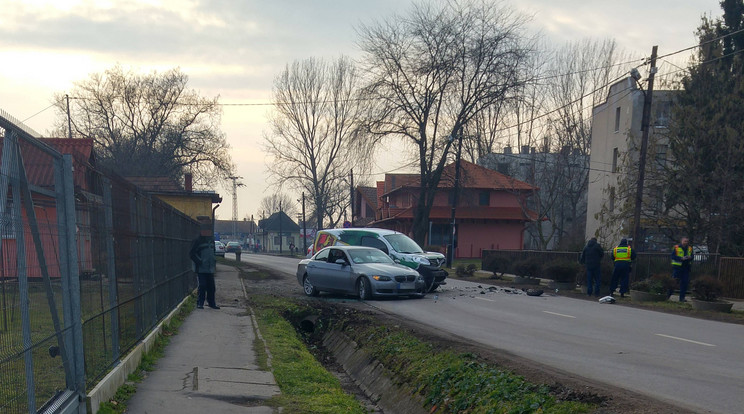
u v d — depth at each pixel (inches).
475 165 2110.0
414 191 2301.9
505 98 1567.4
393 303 702.5
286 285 982.4
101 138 2151.8
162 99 2166.6
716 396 277.4
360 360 451.2
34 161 189.2
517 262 1071.6
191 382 316.8
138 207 361.4
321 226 2448.3
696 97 1093.8
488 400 266.4
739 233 1044.5
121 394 279.0
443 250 2149.4
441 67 1588.3
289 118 2374.5
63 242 213.8
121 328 307.3
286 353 418.6
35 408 181.8
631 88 1755.7
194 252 627.2
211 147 2214.6
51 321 198.7
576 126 2244.1
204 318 557.0
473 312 626.5
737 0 1250.6
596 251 824.3
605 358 374.0
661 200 1152.8
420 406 315.0
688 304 721.0
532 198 2556.6
